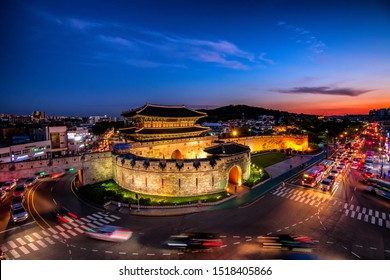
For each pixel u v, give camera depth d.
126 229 31.52
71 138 94.25
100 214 36.44
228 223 33.19
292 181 55.09
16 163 41.00
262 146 106.62
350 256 25.12
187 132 80.38
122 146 58.22
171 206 38.81
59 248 26.91
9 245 27.58
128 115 76.88
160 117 73.62
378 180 47.62
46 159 45.09
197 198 43.00
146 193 45.91
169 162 44.31
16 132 99.19
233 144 55.12
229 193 45.94
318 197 44.00
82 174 51.50
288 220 34.09
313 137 128.75
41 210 37.78
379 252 25.89
